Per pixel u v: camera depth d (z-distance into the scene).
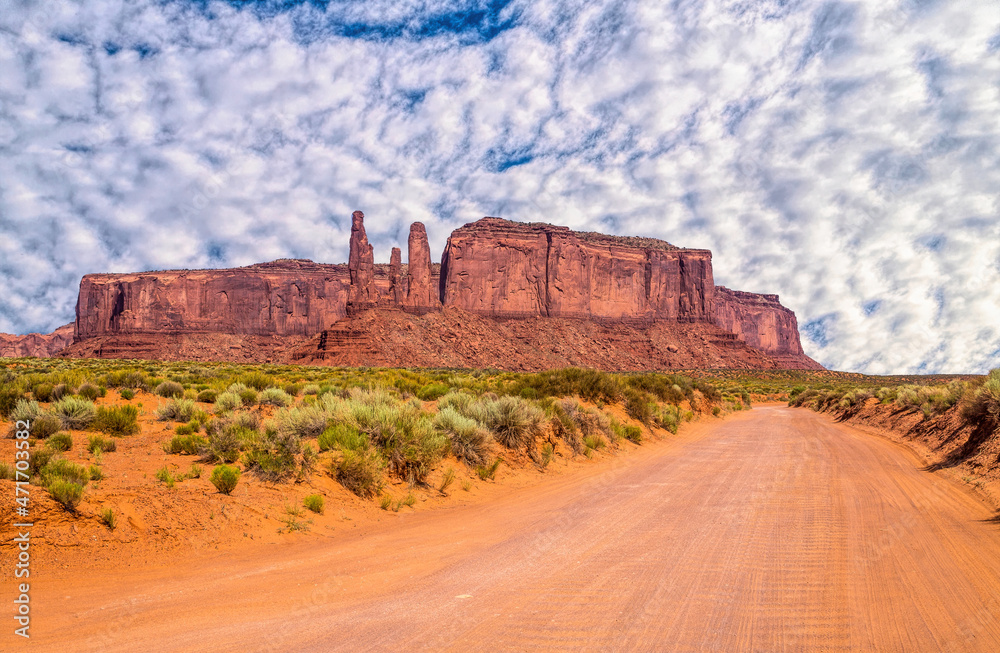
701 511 8.97
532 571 6.05
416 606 5.02
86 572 5.80
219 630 4.46
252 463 9.88
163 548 6.67
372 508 9.58
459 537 7.84
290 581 5.82
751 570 5.92
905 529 7.54
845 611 4.77
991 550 6.52
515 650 4.05
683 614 4.73
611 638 4.25
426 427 12.53
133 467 9.77
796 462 14.66
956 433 15.10
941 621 4.54
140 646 4.13
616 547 6.96
